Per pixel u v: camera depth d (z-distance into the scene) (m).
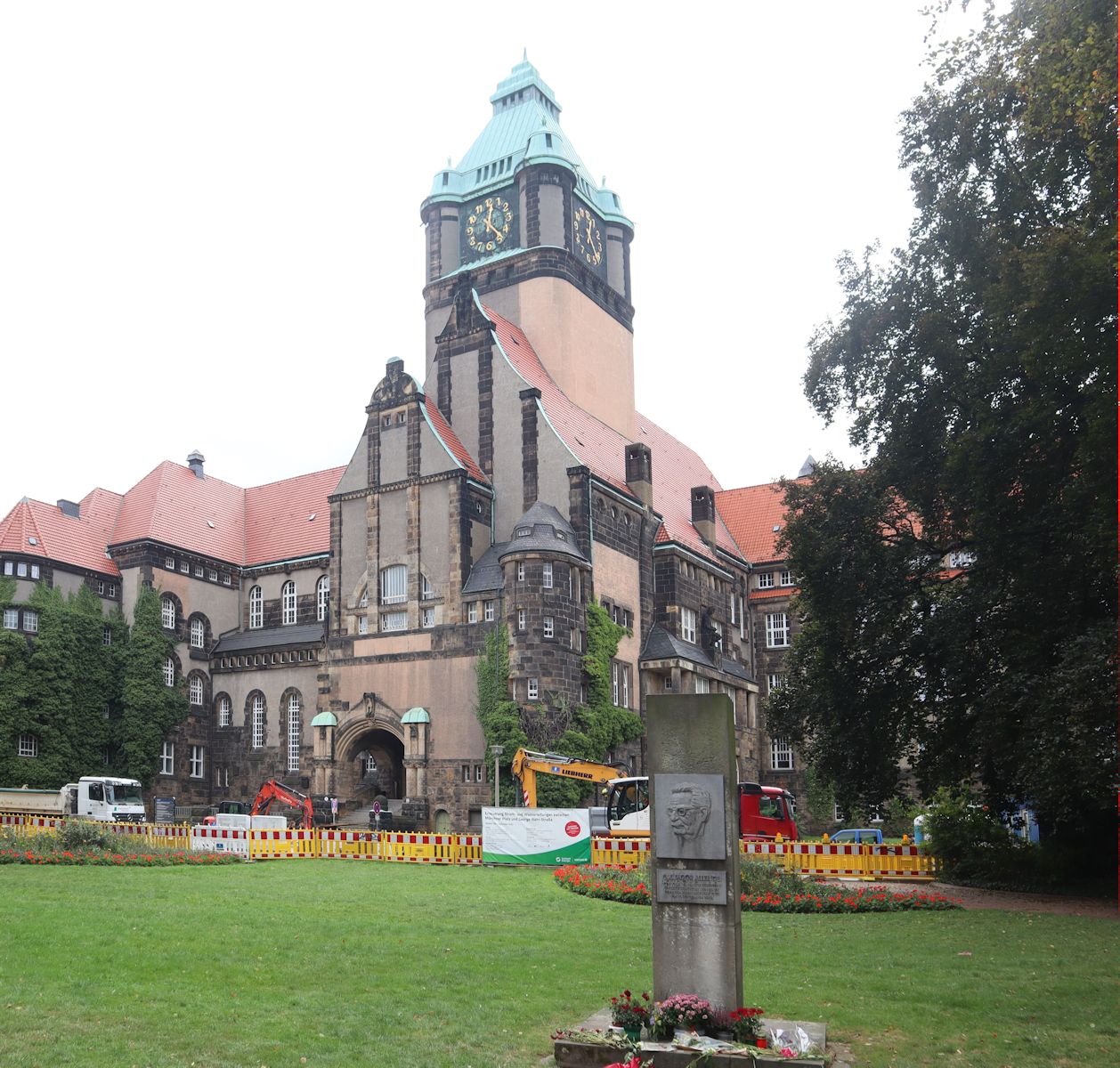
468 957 18.16
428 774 61.28
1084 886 33.09
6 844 37.47
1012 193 35.28
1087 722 27.33
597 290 79.12
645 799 45.00
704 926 12.82
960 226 36.66
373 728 63.97
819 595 40.03
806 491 42.09
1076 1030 13.66
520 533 60.78
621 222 83.31
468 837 40.59
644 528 70.06
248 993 14.91
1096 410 28.88
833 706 39.44
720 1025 12.36
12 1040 12.32
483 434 67.81
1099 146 28.73
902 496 40.50
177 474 81.81
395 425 67.25
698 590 74.69
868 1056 12.41
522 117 82.06
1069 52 28.11
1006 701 31.53
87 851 37.28
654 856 13.09
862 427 40.44
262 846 41.97
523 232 76.62
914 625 38.59
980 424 34.12
